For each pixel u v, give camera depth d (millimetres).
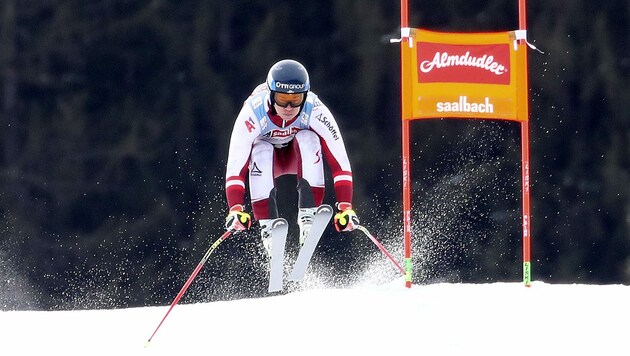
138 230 72500
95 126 77375
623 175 70875
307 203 22016
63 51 79188
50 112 78312
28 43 79625
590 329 21375
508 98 25797
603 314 22250
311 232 21406
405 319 22359
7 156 77188
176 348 22125
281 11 77312
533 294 23891
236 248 67188
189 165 74250
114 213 74062
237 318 23797
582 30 73500
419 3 74938
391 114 74562
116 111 77500
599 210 70375
